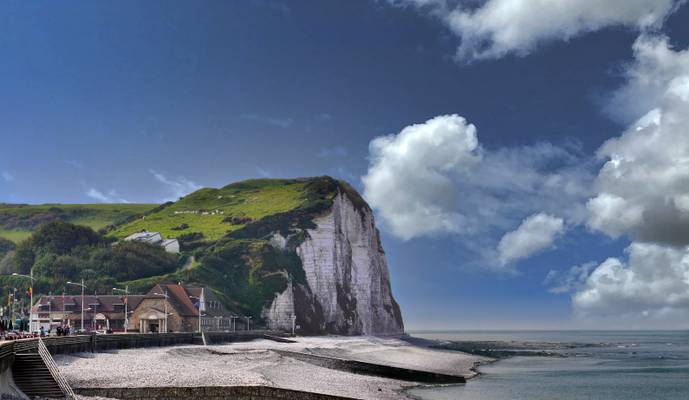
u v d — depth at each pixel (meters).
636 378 125.19
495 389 101.88
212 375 68.94
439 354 174.38
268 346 133.00
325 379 87.94
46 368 55.56
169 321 170.62
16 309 189.00
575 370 143.38
